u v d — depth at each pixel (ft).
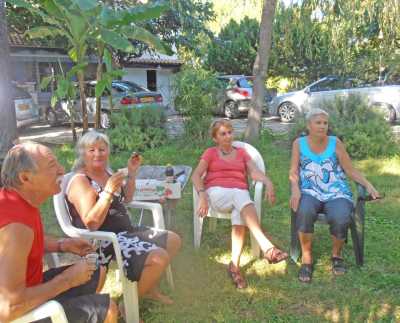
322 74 59.67
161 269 8.80
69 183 9.14
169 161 23.86
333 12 32.19
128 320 8.86
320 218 11.41
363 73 44.42
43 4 22.21
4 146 17.53
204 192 11.71
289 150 25.94
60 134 37.81
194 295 10.28
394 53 41.16
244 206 10.91
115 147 26.08
